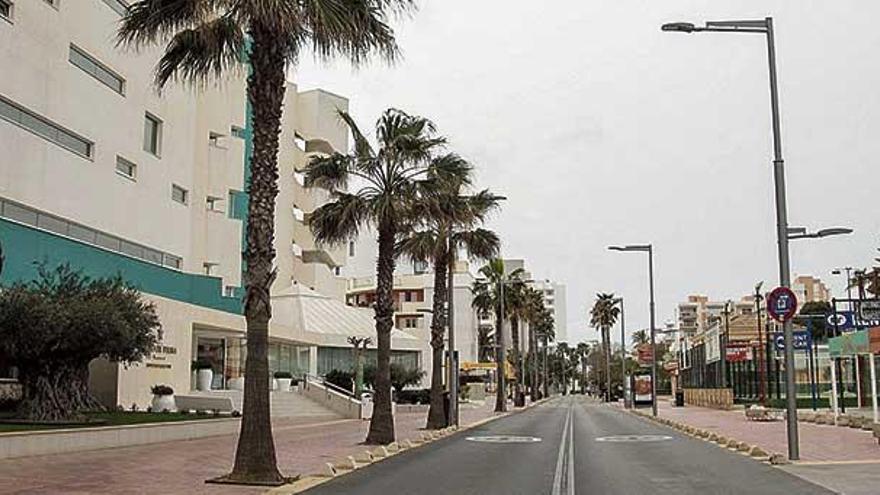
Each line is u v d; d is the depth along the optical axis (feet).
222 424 107.04
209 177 181.68
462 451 87.92
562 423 152.05
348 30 59.72
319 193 252.62
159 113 145.59
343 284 272.10
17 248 104.42
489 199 124.26
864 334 112.06
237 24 61.82
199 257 177.27
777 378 211.61
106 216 127.65
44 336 81.76
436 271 129.08
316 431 118.73
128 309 89.20
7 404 95.04
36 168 111.14
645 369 412.57
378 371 97.76
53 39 115.14
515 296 269.23
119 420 93.66
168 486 55.21
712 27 73.36
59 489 52.16
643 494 51.83
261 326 59.57
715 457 79.30
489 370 390.01
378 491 54.08
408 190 102.42
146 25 62.34
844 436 103.50
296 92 240.53
